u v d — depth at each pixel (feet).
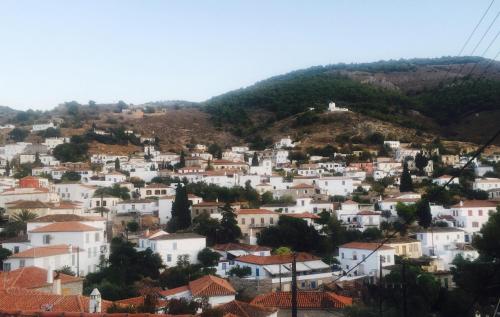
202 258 377.50
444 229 424.46
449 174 643.86
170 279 327.06
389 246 356.79
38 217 410.31
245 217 468.34
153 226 490.49
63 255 305.94
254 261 337.52
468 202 480.23
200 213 493.36
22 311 125.49
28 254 285.02
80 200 559.38
